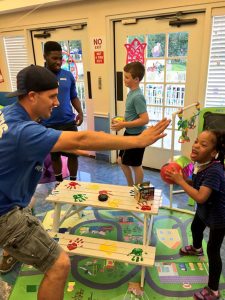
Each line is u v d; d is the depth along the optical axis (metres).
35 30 3.98
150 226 2.13
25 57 4.32
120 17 3.12
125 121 2.47
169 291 1.69
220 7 2.50
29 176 1.29
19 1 3.56
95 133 1.11
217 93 2.82
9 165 1.14
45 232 1.35
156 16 2.94
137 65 2.30
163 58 3.06
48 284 1.32
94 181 3.29
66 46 3.79
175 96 3.12
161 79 3.16
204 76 2.78
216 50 2.68
